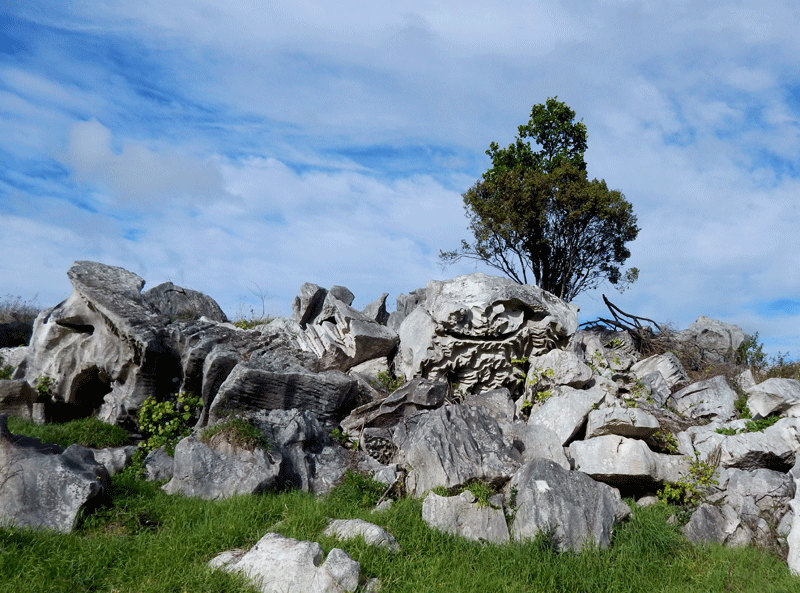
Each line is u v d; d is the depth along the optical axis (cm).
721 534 871
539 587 719
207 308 1484
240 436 920
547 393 1147
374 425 1120
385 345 1355
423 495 883
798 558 819
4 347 1795
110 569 669
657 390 1302
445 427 948
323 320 1448
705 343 1738
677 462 995
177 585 636
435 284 1350
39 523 740
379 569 693
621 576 759
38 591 605
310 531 755
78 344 1325
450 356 1291
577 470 955
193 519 791
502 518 820
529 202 1930
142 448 1073
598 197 1872
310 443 1005
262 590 639
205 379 1157
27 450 802
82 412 1361
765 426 1083
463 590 680
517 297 1286
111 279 1354
